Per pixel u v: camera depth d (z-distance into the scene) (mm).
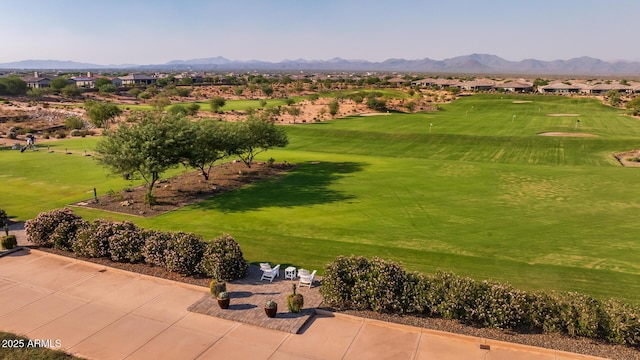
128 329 15883
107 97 142250
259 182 41375
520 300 15820
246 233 26938
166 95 144500
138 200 34469
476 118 90062
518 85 174125
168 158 33031
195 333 15664
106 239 22047
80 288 19094
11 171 44562
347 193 37062
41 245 23812
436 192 37281
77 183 39938
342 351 14617
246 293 18656
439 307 16406
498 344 14867
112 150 32688
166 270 20781
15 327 15906
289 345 14953
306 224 28812
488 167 48094
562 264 22297
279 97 147625
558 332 15414
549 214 30969
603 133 69000
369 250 24141
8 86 140000
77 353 14367
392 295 16891
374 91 139375
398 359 14148
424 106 110875
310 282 19094
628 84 173375
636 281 20219
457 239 25984
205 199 35250
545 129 73688
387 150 60656
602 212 31438
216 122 44938
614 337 14734
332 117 93125
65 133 74500
